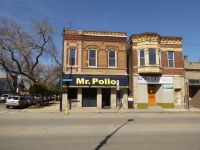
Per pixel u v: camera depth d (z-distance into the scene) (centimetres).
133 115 1600
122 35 2234
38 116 1463
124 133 819
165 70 2233
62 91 2078
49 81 5206
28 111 1870
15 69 3359
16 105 2269
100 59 2178
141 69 2161
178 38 2298
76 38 2173
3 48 2583
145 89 2177
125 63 2206
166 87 2203
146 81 2191
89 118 1336
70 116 1475
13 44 2580
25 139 699
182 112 1875
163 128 944
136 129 912
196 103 2338
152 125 1036
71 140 689
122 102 2158
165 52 2270
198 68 2308
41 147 600
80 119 1273
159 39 2239
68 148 591
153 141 686
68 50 2152
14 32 2558
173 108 2166
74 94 2117
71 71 2105
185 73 2277
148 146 621
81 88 2112
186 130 899
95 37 2202
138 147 609
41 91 2641
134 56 2223
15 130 865
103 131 858
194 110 2000
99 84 2073
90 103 2120
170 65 2267
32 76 2772
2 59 2716
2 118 1308
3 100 3788
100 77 2117
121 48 2227
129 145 630
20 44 2547
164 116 1538
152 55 2184
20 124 1042
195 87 2383
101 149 583
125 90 2164
